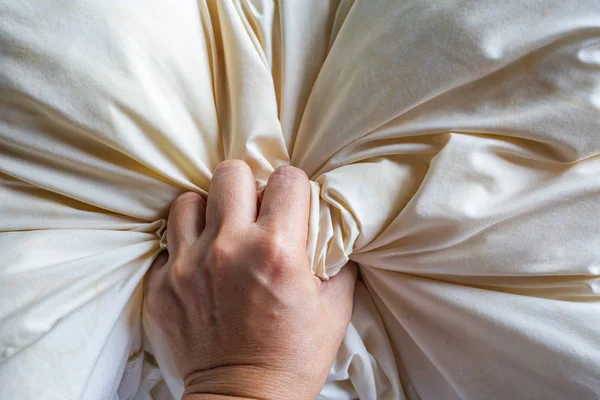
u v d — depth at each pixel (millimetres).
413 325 362
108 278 336
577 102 312
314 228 327
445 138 330
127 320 347
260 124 348
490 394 348
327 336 321
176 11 340
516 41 308
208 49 357
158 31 330
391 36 330
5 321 315
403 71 327
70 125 321
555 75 312
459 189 323
